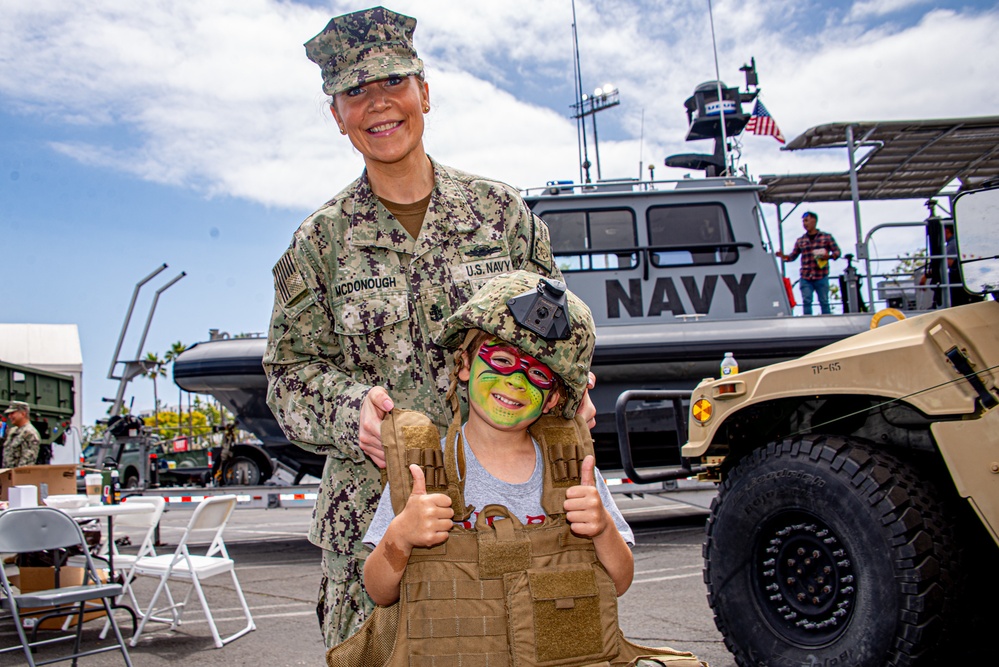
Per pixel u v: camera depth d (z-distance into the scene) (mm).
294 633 5098
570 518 1836
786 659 3363
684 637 4402
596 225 8766
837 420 3479
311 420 2213
